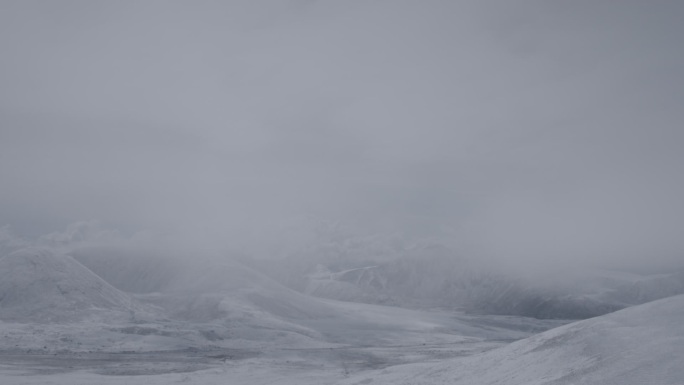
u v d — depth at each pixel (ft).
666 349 90.89
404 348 396.57
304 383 187.52
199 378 206.18
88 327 369.30
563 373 98.07
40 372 219.20
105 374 219.61
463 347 411.34
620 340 102.17
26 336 329.93
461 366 134.92
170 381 196.65
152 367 245.04
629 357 92.73
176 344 344.69
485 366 125.29
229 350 341.00
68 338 333.83
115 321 410.11
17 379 195.00
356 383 156.56
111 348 321.52
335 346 420.77
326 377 208.13
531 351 119.85
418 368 158.81
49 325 371.15
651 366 86.48
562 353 108.68
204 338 390.01
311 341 424.87
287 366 255.09
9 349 294.87
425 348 397.19
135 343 336.08
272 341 413.39
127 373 223.71
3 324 365.61
